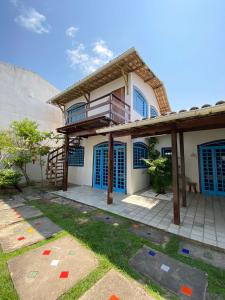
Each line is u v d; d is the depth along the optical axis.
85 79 8.59
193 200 6.40
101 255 2.79
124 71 7.81
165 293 2.03
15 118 10.03
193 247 3.10
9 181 7.26
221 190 7.25
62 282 2.18
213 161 7.55
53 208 5.30
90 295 1.98
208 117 3.48
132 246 3.09
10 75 10.00
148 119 4.06
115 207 5.38
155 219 4.38
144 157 8.86
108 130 5.35
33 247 3.04
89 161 9.18
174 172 4.12
